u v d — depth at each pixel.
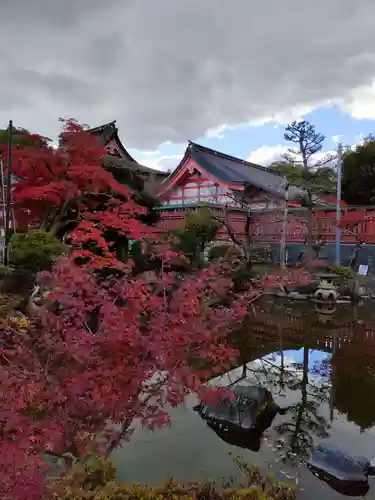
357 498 4.55
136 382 3.65
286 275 16.67
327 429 6.37
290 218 22.20
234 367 9.30
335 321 13.56
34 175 10.92
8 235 10.12
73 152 11.01
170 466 5.01
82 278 4.36
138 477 4.74
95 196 12.69
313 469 5.10
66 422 3.54
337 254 19.03
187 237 16.31
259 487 4.21
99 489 3.73
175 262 12.09
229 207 22.80
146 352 3.70
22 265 8.73
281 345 11.15
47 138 11.52
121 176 13.74
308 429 6.33
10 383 3.48
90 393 3.54
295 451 5.58
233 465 5.12
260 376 8.80
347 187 28.25
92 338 3.70
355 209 20.42
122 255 13.07
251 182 25.28
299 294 16.47
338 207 19.52
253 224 23.62
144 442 5.64
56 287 4.29
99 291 4.35
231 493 3.88
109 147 19.31
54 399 3.50
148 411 4.01
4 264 9.34
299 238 22.06
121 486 3.85
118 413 3.69
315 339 11.73
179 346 4.02
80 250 9.80
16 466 2.70
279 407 7.16
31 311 6.31
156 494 3.79
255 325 12.98
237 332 11.93
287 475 4.96
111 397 3.53
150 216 15.12
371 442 5.97
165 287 5.20
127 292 4.44
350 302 15.86
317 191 25.94
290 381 8.55
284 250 21.48
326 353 10.53
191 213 17.95
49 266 8.81
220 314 5.16
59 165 10.96
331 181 29.02
